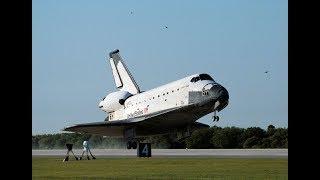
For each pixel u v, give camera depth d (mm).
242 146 189625
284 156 82000
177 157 82562
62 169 56312
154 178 40469
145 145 85438
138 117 135000
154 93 131875
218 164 60875
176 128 132125
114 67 166750
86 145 86125
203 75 120250
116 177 42250
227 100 114875
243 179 38781
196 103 116688
